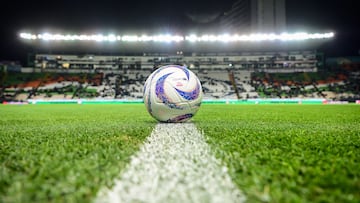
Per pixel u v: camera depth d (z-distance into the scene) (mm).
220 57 53625
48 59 52031
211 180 2102
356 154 3070
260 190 1875
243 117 9477
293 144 3617
